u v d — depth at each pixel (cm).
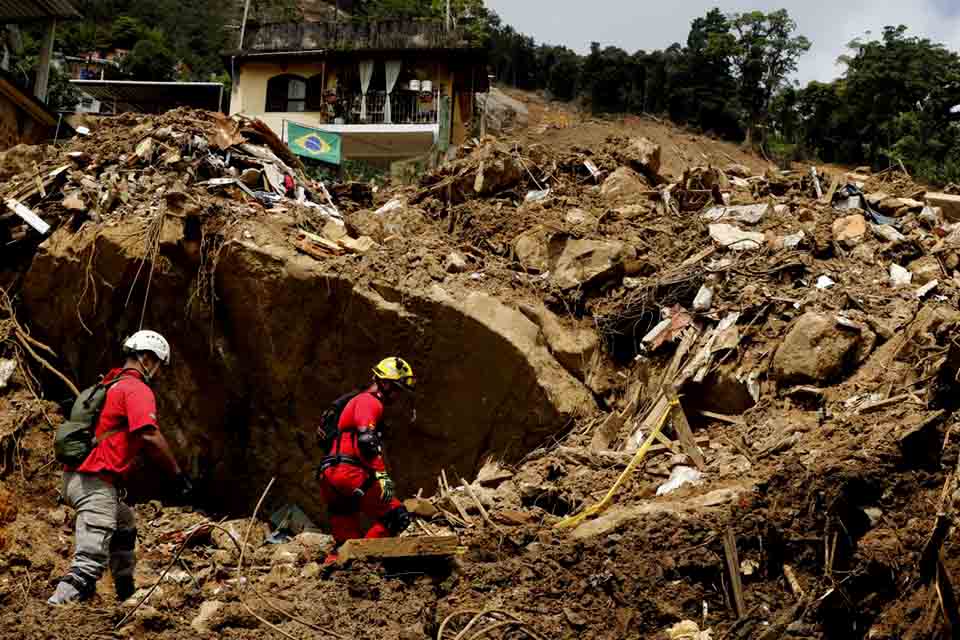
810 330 808
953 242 964
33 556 731
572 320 909
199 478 916
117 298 909
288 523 884
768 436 755
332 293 868
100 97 2800
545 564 635
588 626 599
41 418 883
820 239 952
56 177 990
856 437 691
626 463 775
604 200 1105
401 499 873
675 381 830
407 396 866
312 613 595
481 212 1083
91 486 581
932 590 594
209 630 587
